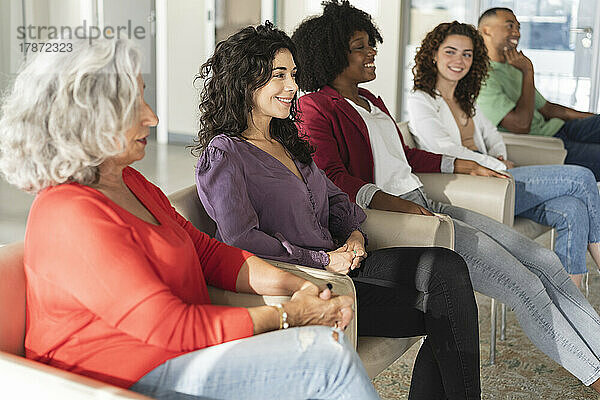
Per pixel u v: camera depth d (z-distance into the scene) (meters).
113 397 1.13
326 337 1.34
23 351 1.38
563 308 2.34
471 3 5.91
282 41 1.94
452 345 1.86
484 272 2.26
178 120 6.55
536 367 2.60
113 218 1.32
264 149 1.96
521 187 2.99
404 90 6.29
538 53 5.81
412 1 6.11
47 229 1.29
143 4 6.07
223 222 1.81
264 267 1.64
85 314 1.31
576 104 5.76
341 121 2.50
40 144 1.30
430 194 2.79
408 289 1.89
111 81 1.31
